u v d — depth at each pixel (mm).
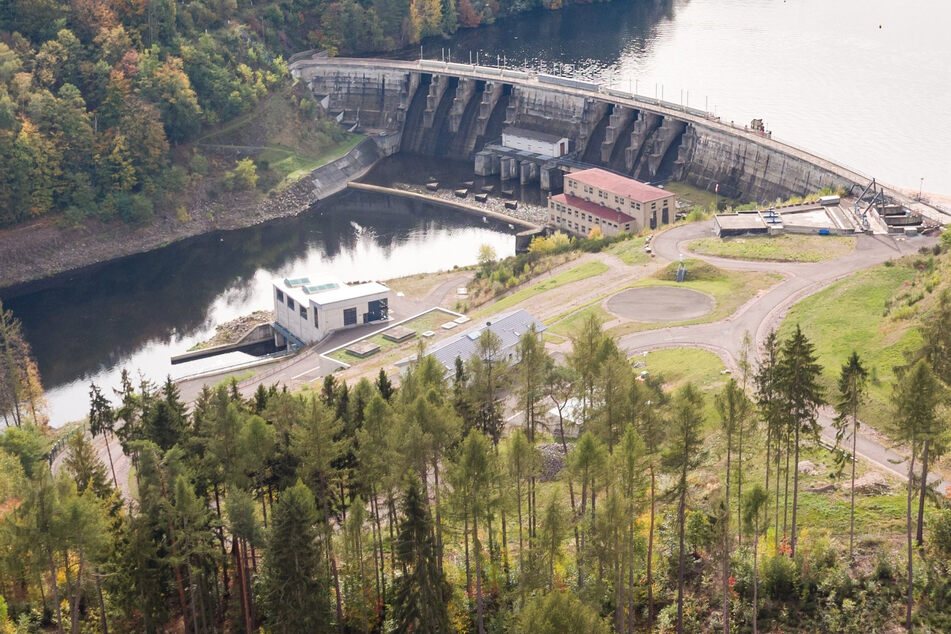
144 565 120125
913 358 125750
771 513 128125
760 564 116625
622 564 109875
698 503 130750
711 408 163625
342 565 133750
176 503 116250
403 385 137750
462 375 147750
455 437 120250
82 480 137750
